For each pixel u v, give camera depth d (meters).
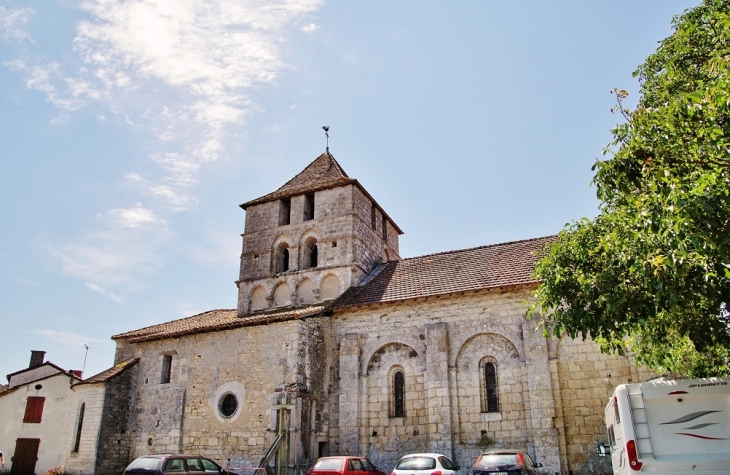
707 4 12.10
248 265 29.27
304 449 20.75
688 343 13.34
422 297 22.12
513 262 23.27
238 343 23.34
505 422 19.84
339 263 26.84
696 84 11.02
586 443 18.59
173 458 16.33
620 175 9.73
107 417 24.09
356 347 22.81
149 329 30.89
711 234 7.77
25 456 28.16
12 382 34.25
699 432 10.05
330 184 28.45
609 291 10.31
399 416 21.47
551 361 19.70
